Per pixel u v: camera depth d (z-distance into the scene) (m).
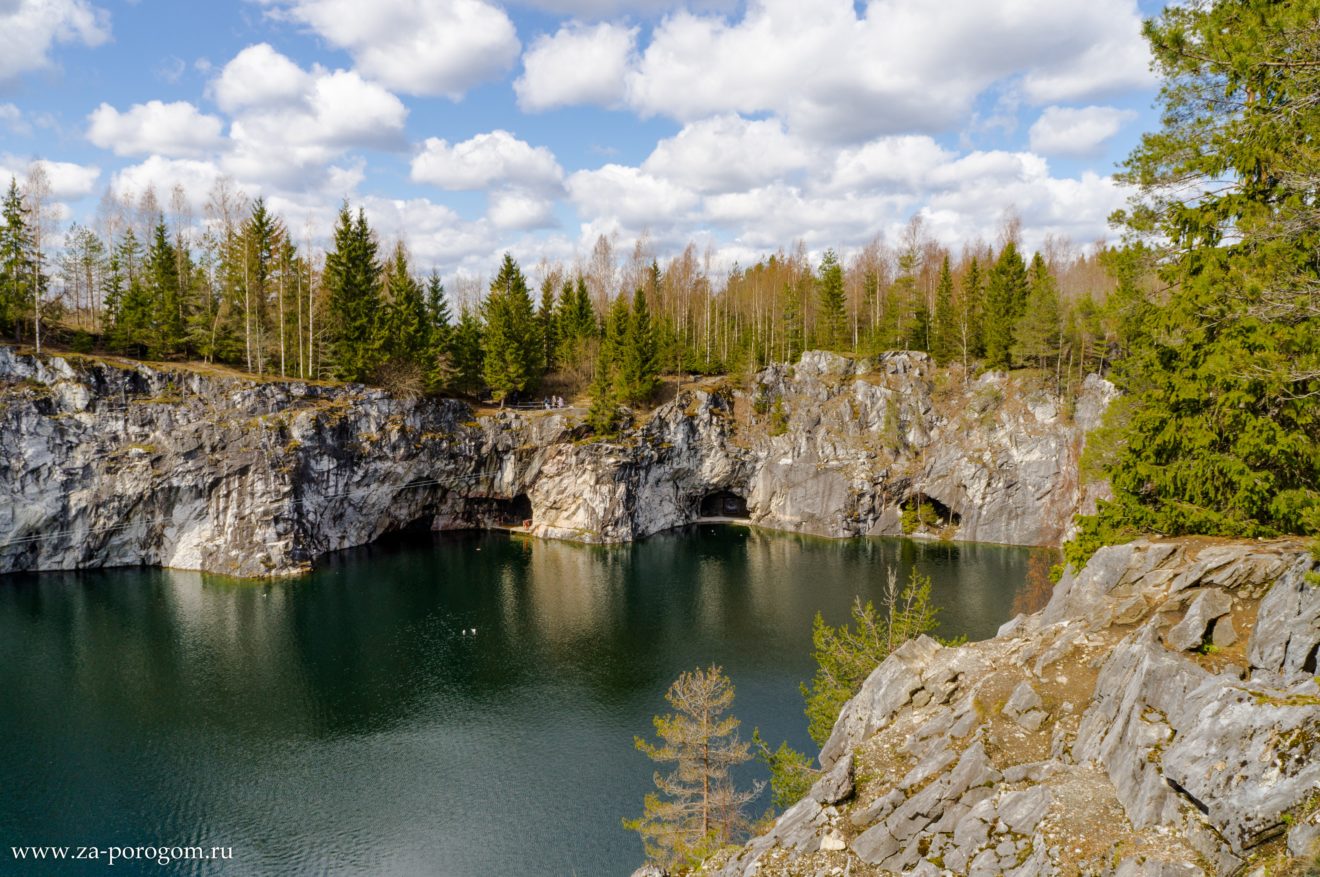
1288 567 18.59
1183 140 22.16
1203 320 23.62
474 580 74.50
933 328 105.06
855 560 83.25
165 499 73.06
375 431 83.38
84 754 39.94
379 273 88.94
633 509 95.56
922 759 20.28
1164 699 16.34
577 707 46.56
